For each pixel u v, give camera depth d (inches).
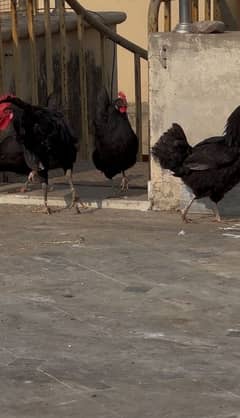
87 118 581.9
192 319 290.0
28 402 232.7
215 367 252.5
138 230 398.6
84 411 227.3
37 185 488.7
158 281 326.6
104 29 589.6
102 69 604.7
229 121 393.4
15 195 460.4
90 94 618.5
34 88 519.8
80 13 567.8
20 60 525.7
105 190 477.1
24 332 281.1
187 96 421.1
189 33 417.4
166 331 280.4
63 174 527.2
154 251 364.2
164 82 423.5
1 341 273.9
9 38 517.7
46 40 530.9
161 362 256.4
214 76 414.9
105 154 458.0
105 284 324.5
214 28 417.7
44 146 420.8
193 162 395.9
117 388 240.1
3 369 253.0
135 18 805.9
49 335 278.4
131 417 223.8
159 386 241.0
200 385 241.3
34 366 255.0
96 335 277.7
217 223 410.9
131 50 600.1
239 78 411.5
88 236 389.1
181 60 418.9
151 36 422.0
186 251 363.9
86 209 443.2
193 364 254.7
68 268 343.3
